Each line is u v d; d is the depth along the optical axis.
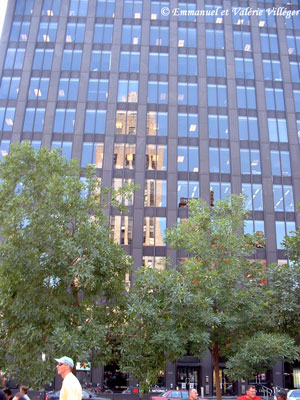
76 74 47.38
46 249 13.09
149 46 49.31
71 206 14.23
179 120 45.97
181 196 42.97
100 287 14.30
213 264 18.45
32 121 44.97
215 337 17.38
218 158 44.69
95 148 44.19
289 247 19.80
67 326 12.75
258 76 48.66
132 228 41.41
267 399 30.42
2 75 46.88
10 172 14.54
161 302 15.16
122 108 46.16
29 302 12.52
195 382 37.62
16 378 12.28
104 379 36.78
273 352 15.11
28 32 49.34
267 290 19.11
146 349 14.04
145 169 43.78
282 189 44.19
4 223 13.56
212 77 48.28
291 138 46.12
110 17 50.84
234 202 20.34
